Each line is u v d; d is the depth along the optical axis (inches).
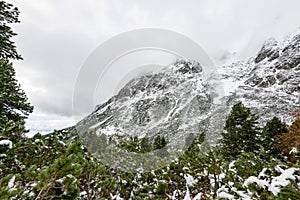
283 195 66.8
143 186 121.3
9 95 300.7
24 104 323.0
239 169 107.9
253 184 80.0
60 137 115.8
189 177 121.0
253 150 567.2
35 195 61.7
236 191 87.4
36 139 116.0
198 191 120.0
